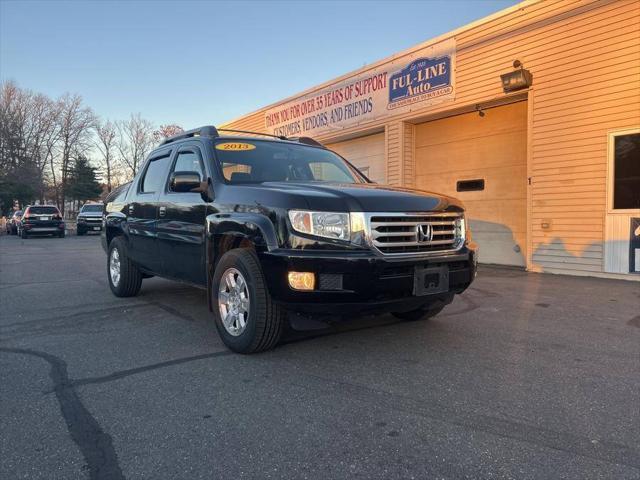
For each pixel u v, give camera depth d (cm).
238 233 398
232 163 485
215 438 271
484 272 906
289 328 437
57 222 2514
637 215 773
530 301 628
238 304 414
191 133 561
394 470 236
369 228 361
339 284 349
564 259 864
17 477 235
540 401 314
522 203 984
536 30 881
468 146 1077
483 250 1060
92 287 778
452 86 1038
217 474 236
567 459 244
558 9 848
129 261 654
